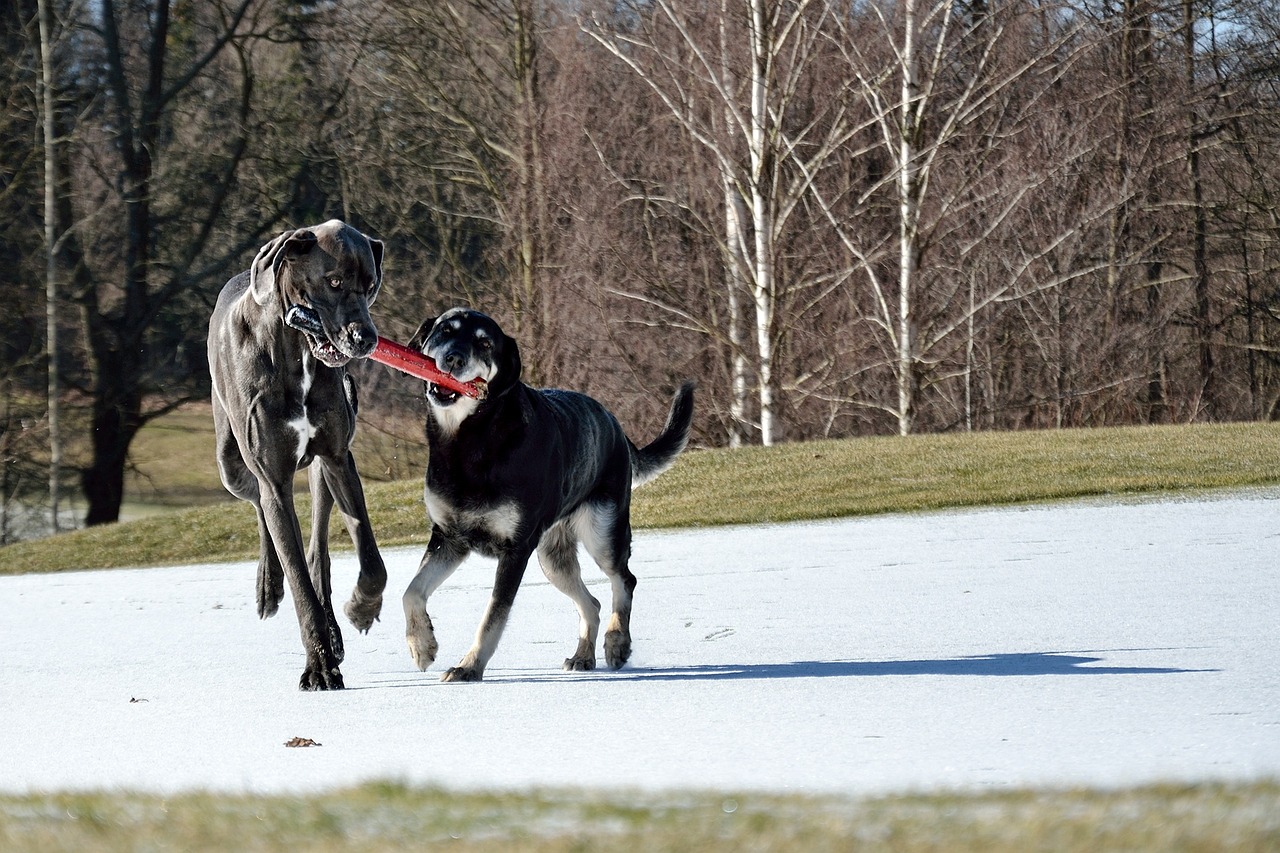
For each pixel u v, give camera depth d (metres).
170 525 22.02
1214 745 5.74
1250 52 37.56
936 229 32.00
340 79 38.66
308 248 7.88
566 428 8.72
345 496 8.62
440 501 8.27
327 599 8.89
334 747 6.37
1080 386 34.69
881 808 4.45
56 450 34.47
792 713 6.84
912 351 31.58
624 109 34.19
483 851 4.02
